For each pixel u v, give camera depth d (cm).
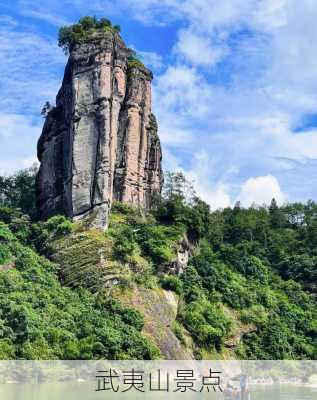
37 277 11031
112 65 13325
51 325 9575
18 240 12219
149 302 11144
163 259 12094
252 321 13088
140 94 13962
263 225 18700
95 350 9319
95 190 12450
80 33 13400
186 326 11469
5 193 16862
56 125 13975
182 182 16075
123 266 11556
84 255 11675
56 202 13400
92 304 10812
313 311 14938
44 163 14012
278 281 15950
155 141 14500
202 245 15875
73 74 13138
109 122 12794
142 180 13862
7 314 9081
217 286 13175
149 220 13388
